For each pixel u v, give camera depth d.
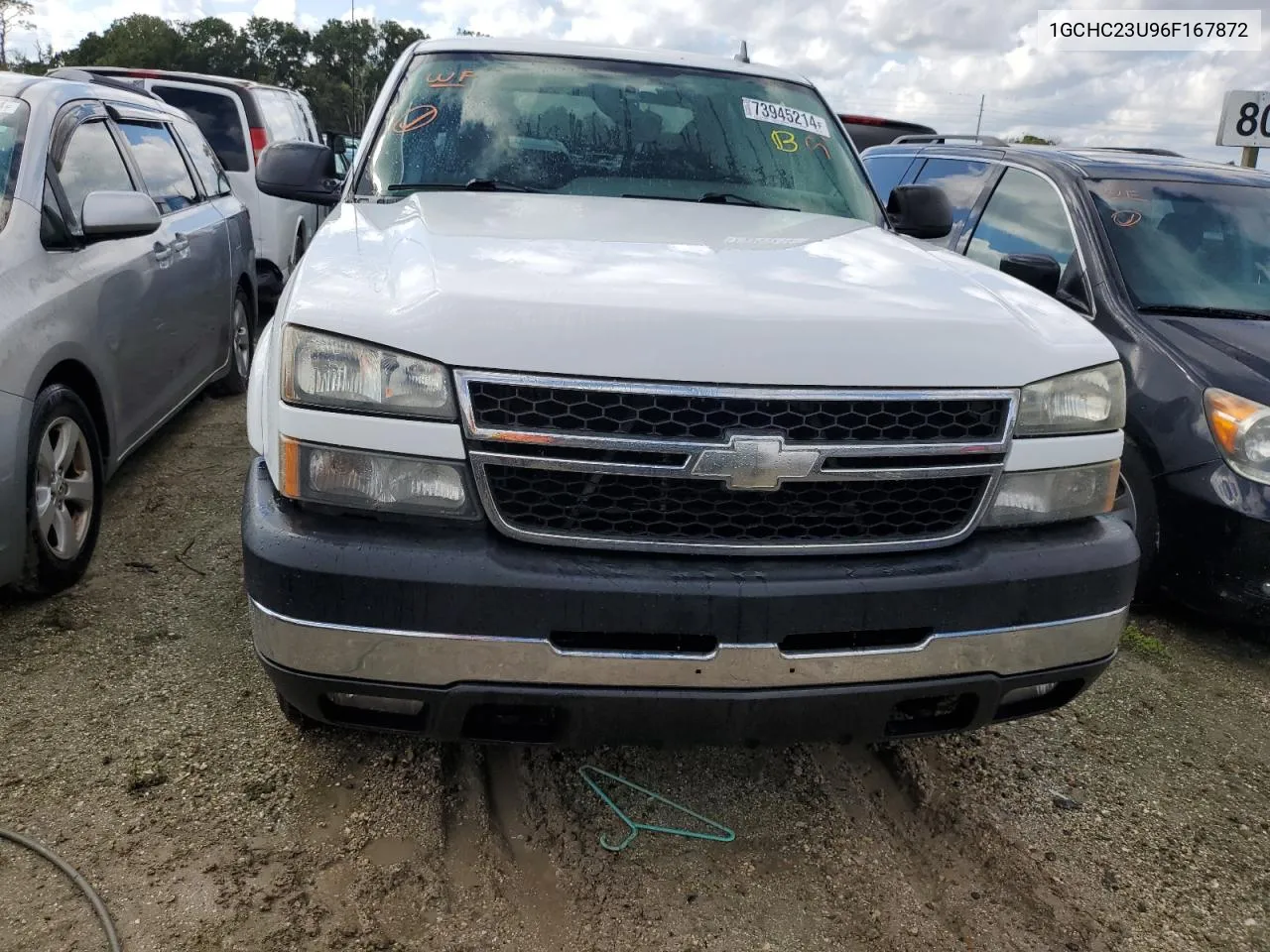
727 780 2.81
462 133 3.48
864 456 2.12
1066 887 2.48
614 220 2.91
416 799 2.59
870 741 2.31
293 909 2.21
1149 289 4.27
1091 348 2.39
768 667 2.11
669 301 2.14
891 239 3.15
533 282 2.19
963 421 2.21
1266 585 3.57
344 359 2.06
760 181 3.57
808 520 2.17
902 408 2.15
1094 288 4.36
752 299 2.21
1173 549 3.80
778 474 2.08
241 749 2.76
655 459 2.05
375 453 2.06
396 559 2.02
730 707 2.13
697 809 2.67
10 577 3.21
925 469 2.18
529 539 2.08
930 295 2.43
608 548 2.10
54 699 2.95
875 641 2.19
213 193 5.98
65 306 3.50
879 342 2.16
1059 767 3.02
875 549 2.19
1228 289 4.32
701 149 3.61
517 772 2.77
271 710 2.95
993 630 2.23
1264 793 2.97
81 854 2.33
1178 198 4.71
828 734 2.24
